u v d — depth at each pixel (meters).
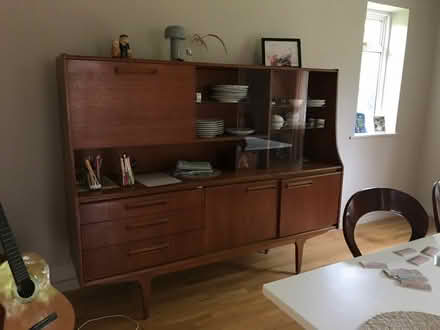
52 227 2.31
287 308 1.07
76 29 2.16
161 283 2.53
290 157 2.82
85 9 2.16
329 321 1.00
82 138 1.86
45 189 2.25
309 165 2.75
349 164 3.56
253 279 2.60
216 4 2.57
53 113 2.18
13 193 2.16
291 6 2.89
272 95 2.60
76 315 2.17
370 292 1.14
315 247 3.15
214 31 2.60
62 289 2.39
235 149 2.56
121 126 1.96
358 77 3.39
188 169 2.38
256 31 2.77
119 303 2.30
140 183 2.14
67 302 1.75
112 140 1.95
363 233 3.54
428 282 1.20
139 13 2.32
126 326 2.08
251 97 2.55
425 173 4.04
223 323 2.12
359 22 3.27
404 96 3.77
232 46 2.69
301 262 2.70
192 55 2.54
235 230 2.38
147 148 2.46
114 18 2.25
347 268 1.29
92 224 1.90
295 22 2.93
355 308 1.06
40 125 2.16
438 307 1.07
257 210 2.44
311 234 2.70
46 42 2.10
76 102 1.82
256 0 2.72
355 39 3.29
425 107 3.95
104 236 1.95
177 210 2.13
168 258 2.17
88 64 1.81
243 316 2.18
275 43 2.75
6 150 2.10
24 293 1.60
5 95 2.05
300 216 2.63
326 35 3.12
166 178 2.27
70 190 1.96
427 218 1.70
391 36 3.75
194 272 2.69
